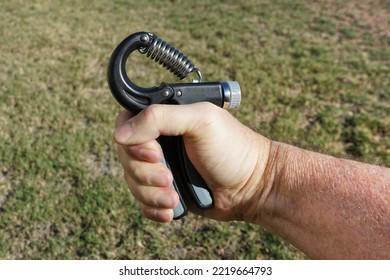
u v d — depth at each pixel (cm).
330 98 112
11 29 156
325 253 29
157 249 72
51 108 106
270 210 33
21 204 80
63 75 123
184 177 32
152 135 28
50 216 78
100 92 115
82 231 75
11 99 110
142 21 168
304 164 33
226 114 32
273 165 34
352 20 168
